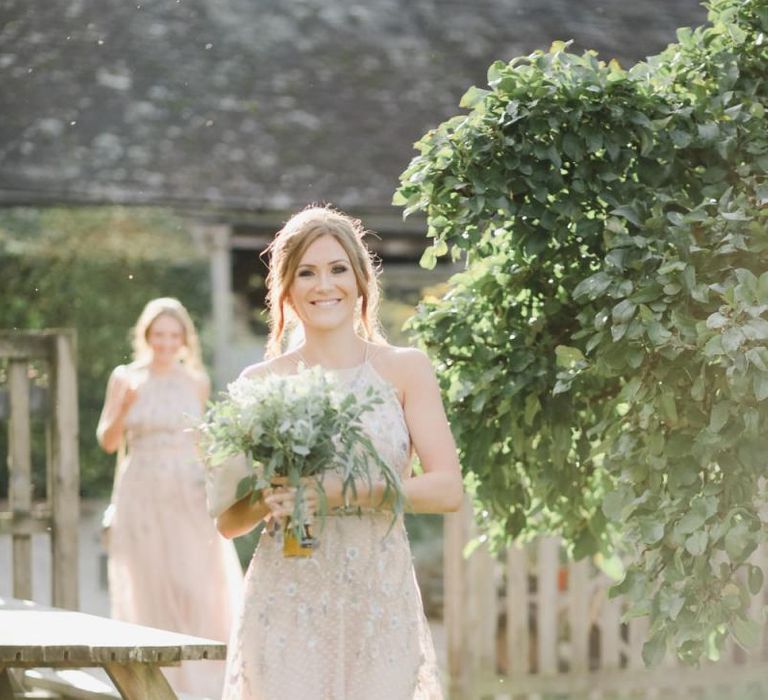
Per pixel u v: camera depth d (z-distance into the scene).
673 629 5.62
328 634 5.16
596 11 19.81
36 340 9.38
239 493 5.15
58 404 9.38
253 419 5.01
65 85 17.50
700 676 9.65
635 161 6.13
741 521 5.41
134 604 9.92
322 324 5.43
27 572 9.34
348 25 19.00
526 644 9.85
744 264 5.64
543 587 9.88
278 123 17.50
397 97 17.98
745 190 6.05
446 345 6.62
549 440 6.56
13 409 9.34
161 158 16.94
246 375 5.51
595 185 6.02
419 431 5.42
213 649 5.46
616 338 5.47
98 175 16.59
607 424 5.98
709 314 5.71
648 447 5.66
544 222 6.00
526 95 6.03
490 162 6.03
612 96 6.07
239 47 18.42
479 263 6.63
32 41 17.91
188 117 17.47
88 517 19.22
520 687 9.81
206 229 19.16
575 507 6.86
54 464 9.38
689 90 6.22
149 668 5.52
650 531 5.55
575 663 9.88
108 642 5.46
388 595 5.21
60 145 16.84
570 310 6.43
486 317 6.62
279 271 5.53
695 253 5.63
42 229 20.16
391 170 17.09
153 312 10.30
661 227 5.74
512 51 18.86
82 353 20.09
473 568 9.84
